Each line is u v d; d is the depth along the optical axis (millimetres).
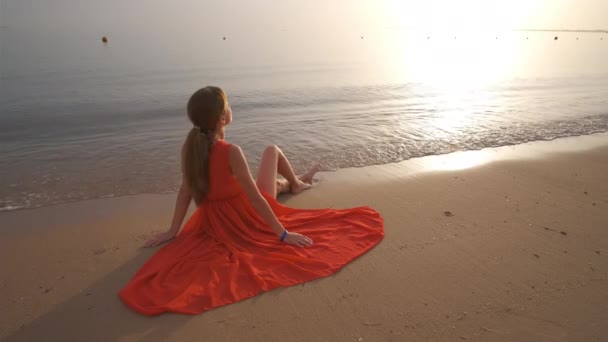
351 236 3197
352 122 7766
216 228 3084
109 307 2426
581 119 7789
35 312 2387
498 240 3178
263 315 2316
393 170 5117
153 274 2646
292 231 3254
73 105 9438
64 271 2865
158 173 5184
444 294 2492
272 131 7129
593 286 2533
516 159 5430
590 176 4695
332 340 2117
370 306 2393
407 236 3270
